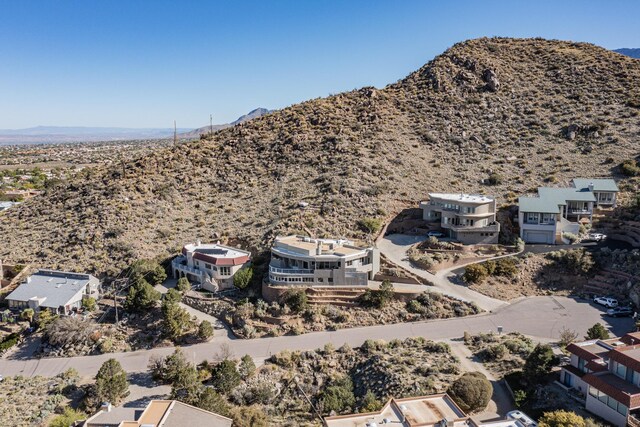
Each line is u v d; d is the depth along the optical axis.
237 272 79.31
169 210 106.25
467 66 157.88
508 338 61.75
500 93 146.12
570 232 86.56
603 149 114.62
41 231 104.25
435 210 92.00
